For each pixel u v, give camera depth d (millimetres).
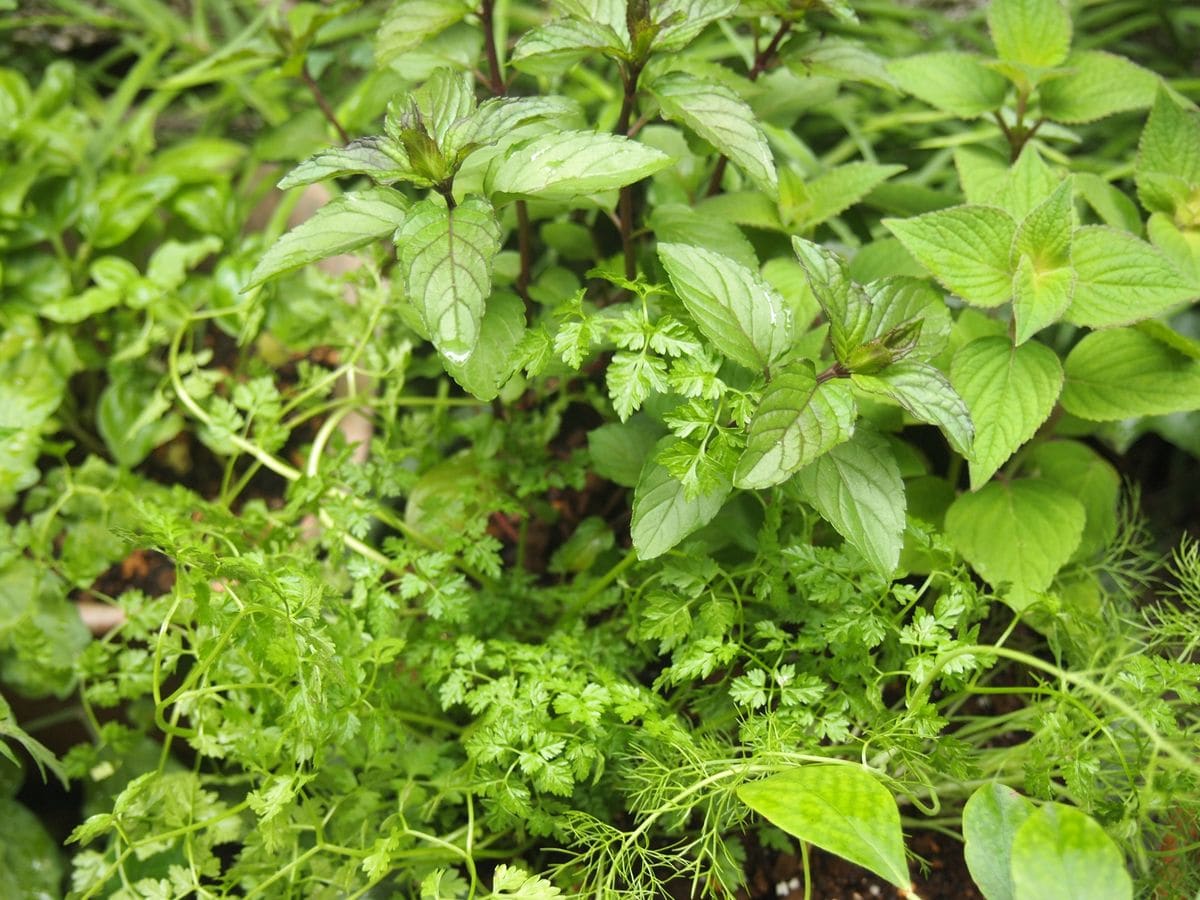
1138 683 318
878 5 599
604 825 329
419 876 363
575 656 363
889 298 332
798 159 518
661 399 371
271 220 528
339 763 394
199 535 392
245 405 431
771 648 339
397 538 401
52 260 500
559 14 408
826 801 286
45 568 430
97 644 406
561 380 448
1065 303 340
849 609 331
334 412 481
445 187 314
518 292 457
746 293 322
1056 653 364
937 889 378
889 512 312
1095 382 390
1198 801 317
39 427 452
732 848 367
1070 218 347
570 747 333
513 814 344
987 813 290
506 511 413
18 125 510
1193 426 449
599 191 307
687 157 460
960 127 569
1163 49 626
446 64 425
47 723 432
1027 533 383
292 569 330
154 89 638
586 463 421
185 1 645
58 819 442
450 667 358
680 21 340
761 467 288
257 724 350
